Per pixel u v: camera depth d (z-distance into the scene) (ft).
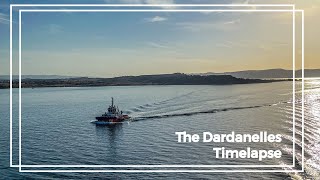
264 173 181.78
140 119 354.74
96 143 257.96
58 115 396.37
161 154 223.51
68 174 191.93
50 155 227.81
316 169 181.57
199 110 399.44
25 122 349.41
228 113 372.58
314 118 311.06
